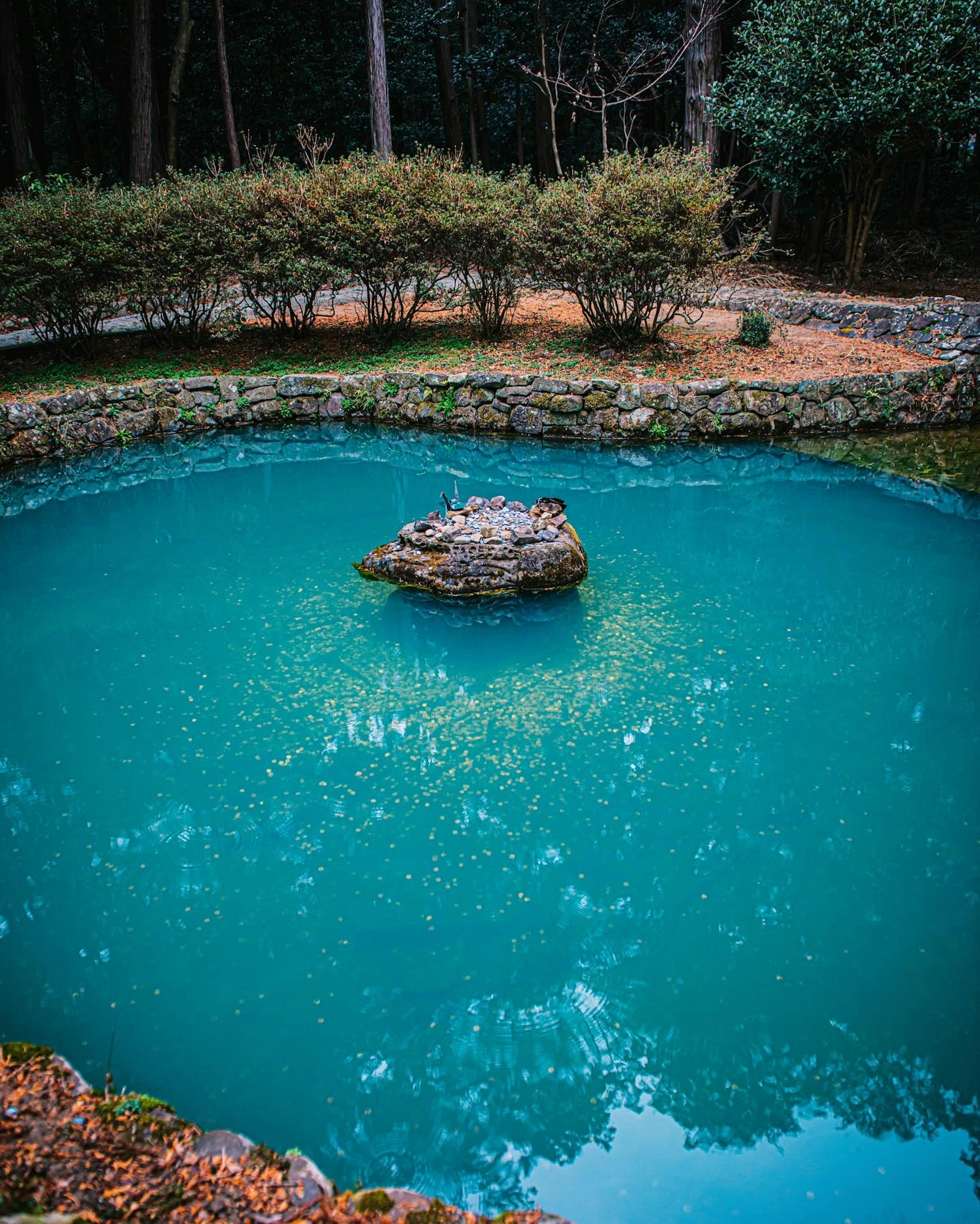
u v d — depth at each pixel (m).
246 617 7.20
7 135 23.09
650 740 5.50
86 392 12.16
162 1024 3.65
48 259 12.55
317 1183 2.70
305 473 11.15
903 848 4.61
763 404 11.81
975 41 13.10
